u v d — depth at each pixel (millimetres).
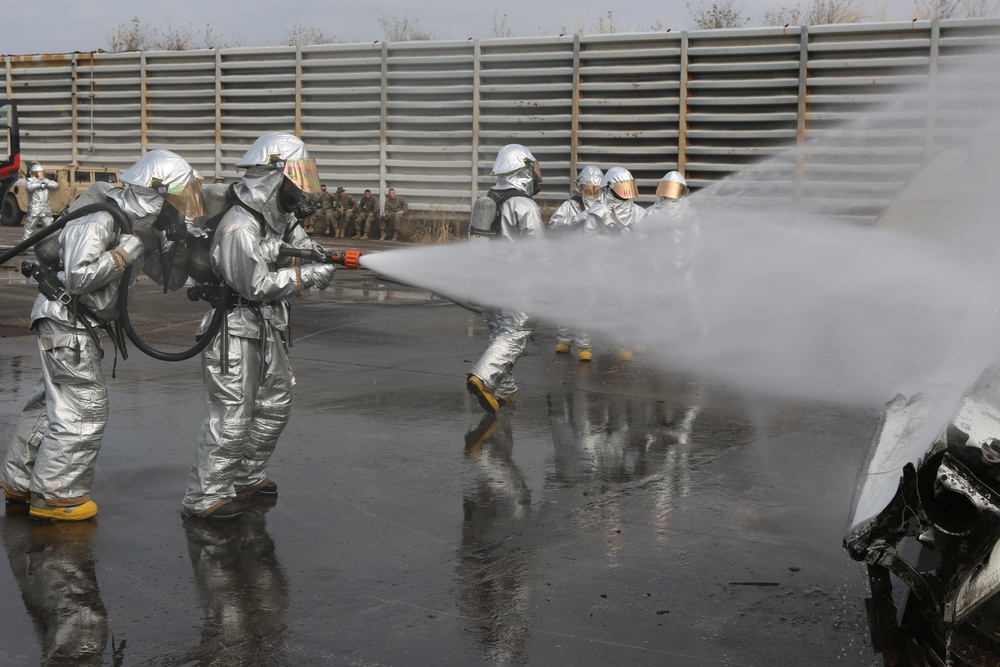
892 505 3053
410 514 5211
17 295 13773
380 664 3584
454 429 7004
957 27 15531
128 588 4223
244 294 4906
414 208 22016
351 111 22297
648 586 4297
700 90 17797
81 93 26156
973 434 2984
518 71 19797
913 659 3203
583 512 5273
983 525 2900
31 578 4312
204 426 5035
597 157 19062
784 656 3662
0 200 25672
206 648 3684
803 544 4801
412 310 13141
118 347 5062
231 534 4883
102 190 4902
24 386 8016
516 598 4168
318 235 22875
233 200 4957
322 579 4348
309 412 7398
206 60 24250
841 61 16422
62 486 4953
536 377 9031
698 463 6215
